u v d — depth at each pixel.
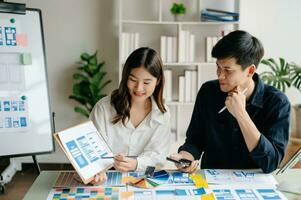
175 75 3.31
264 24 3.26
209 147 1.64
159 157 1.57
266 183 1.33
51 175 1.41
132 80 1.46
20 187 2.96
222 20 3.03
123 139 1.64
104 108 1.62
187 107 3.39
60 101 3.41
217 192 1.25
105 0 3.26
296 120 2.91
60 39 3.31
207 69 3.33
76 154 1.28
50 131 2.17
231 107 1.38
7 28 2.04
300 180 1.36
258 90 1.47
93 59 3.13
